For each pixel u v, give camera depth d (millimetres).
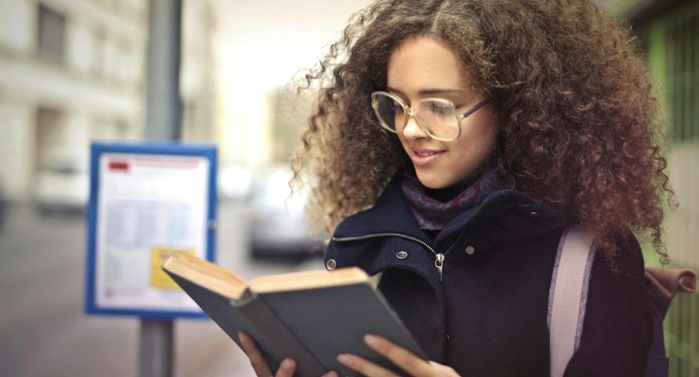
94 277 2443
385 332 978
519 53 1215
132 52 25766
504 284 1199
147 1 2504
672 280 1336
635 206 1231
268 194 11094
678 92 3400
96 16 22797
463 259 1212
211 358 5609
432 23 1165
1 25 18016
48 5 19953
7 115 18312
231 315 1095
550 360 1171
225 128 38781
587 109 1237
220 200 21781
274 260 10719
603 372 1100
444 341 1188
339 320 992
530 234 1188
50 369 5141
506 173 1239
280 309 1003
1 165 18062
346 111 1496
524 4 1263
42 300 7664
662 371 1259
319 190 1659
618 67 1298
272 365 1192
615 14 1401
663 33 3559
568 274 1172
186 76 26438
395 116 1265
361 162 1514
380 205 1339
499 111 1237
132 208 2441
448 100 1170
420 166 1225
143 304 2447
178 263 1097
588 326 1144
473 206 1216
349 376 1110
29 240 12547
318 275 953
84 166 15836
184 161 2424
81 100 22250
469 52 1144
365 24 1433
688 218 3242
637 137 1265
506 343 1173
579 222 1222
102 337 6160
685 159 3312
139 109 26281
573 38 1273
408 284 1272
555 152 1220
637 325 1149
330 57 1524
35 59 19500
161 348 2488
